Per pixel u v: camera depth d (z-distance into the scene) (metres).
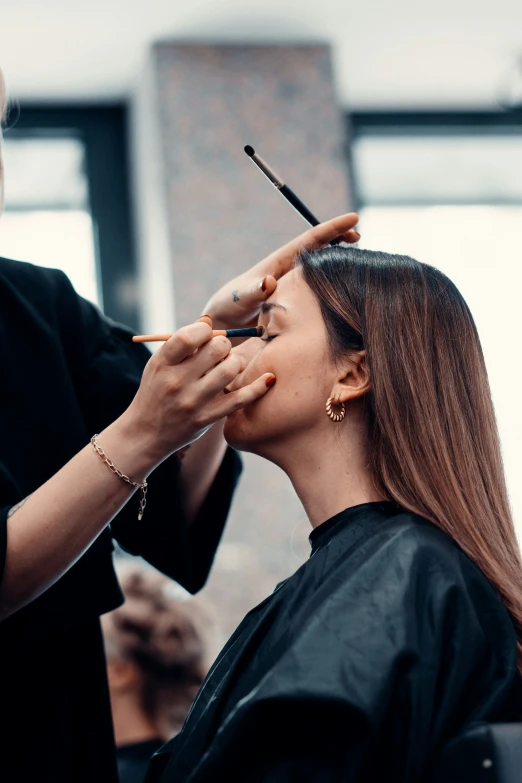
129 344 1.47
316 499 1.20
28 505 1.09
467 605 0.99
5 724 1.15
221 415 1.12
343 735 0.92
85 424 1.35
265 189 2.95
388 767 0.91
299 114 3.03
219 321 1.39
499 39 3.13
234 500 2.77
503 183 3.44
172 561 1.42
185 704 1.77
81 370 1.35
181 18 2.90
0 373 1.22
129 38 2.95
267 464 2.81
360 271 1.23
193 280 2.85
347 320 1.20
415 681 0.93
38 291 1.32
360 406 1.20
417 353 1.17
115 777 1.25
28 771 1.16
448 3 2.93
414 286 1.21
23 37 2.89
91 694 1.25
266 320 1.24
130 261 3.17
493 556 1.10
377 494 1.17
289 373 1.18
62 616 1.18
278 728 0.94
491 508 1.15
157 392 1.07
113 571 1.26
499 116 3.48
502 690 0.96
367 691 0.92
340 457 1.19
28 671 1.18
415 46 3.13
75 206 3.18
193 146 2.93
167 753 1.19
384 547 1.04
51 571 1.09
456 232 3.29
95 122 3.24
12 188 3.13
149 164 3.00
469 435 1.17
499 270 3.17
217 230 2.89
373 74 3.26
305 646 0.96
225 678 1.08
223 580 2.72
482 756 0.87
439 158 3.45
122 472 1.09
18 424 1.21
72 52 2.98
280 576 2.74
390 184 3.39
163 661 1.77
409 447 1.14
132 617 1.79
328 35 3.05
